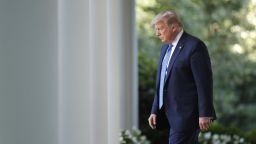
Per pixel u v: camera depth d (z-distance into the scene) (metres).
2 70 6.00
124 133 14.35
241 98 25.95
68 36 7.61
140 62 19.53
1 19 5.95
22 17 6.05
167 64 9.47
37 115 6.26
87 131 7.79
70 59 7.64
